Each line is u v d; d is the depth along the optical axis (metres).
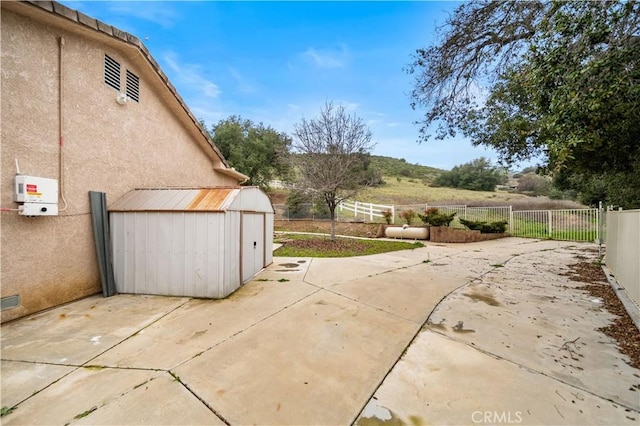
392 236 13.68
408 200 23.78
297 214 18.28
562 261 7.72
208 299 4.59
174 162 7.11
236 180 11.56
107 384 2.33
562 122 3.20
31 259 3.84
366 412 2.01
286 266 7.21
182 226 4.75
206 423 1.90
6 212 3.57
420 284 5.47
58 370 2.55
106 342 3.09
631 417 1.95
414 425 1.88
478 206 16.77
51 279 4.10
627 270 4.62
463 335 3.29
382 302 4.43
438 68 6.07
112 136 5.12
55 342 3.09
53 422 1.91
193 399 2.14
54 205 3.98
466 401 2.12
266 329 3.42
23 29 3.71
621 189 8.18
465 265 7.28
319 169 11.02
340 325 3.56
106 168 4.99
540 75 3.46
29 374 2.48
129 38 5.06
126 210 4.89
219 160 9.13
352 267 7.05
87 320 3.70
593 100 2.85
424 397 2.18
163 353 2.85
